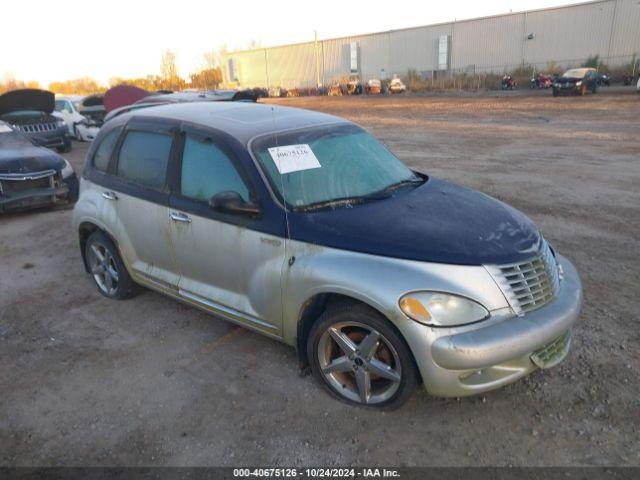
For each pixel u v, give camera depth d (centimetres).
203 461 291
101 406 340
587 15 4862
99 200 470
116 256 473
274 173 358
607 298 463
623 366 360
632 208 743
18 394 356
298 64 7081
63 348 414
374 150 434
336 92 5350
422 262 294
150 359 394
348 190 372
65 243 677
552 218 710
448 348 278
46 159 834
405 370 299
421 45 5966
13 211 822
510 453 288
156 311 472
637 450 287
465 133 1672
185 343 415
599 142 1357
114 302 494
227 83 7950
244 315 372
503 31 5359
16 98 1395
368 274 297
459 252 299
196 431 314
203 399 344
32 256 633
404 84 5059
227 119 411
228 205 338
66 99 1870
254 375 368
